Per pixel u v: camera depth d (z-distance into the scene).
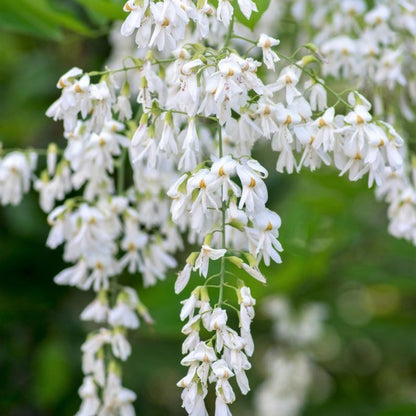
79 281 1.13
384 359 2.06
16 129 1.71
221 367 0.94
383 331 1.69
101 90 1.01
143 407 1.77
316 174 1.47
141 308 1.12
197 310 1.20
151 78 1.02
